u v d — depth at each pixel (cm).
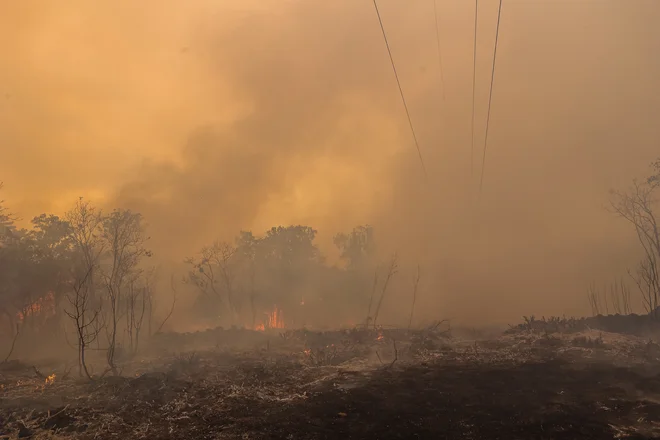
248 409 1027
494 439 821
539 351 1483
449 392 1093
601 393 1048
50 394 1136
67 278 1928
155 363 1482
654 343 1485
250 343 1861
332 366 1409
